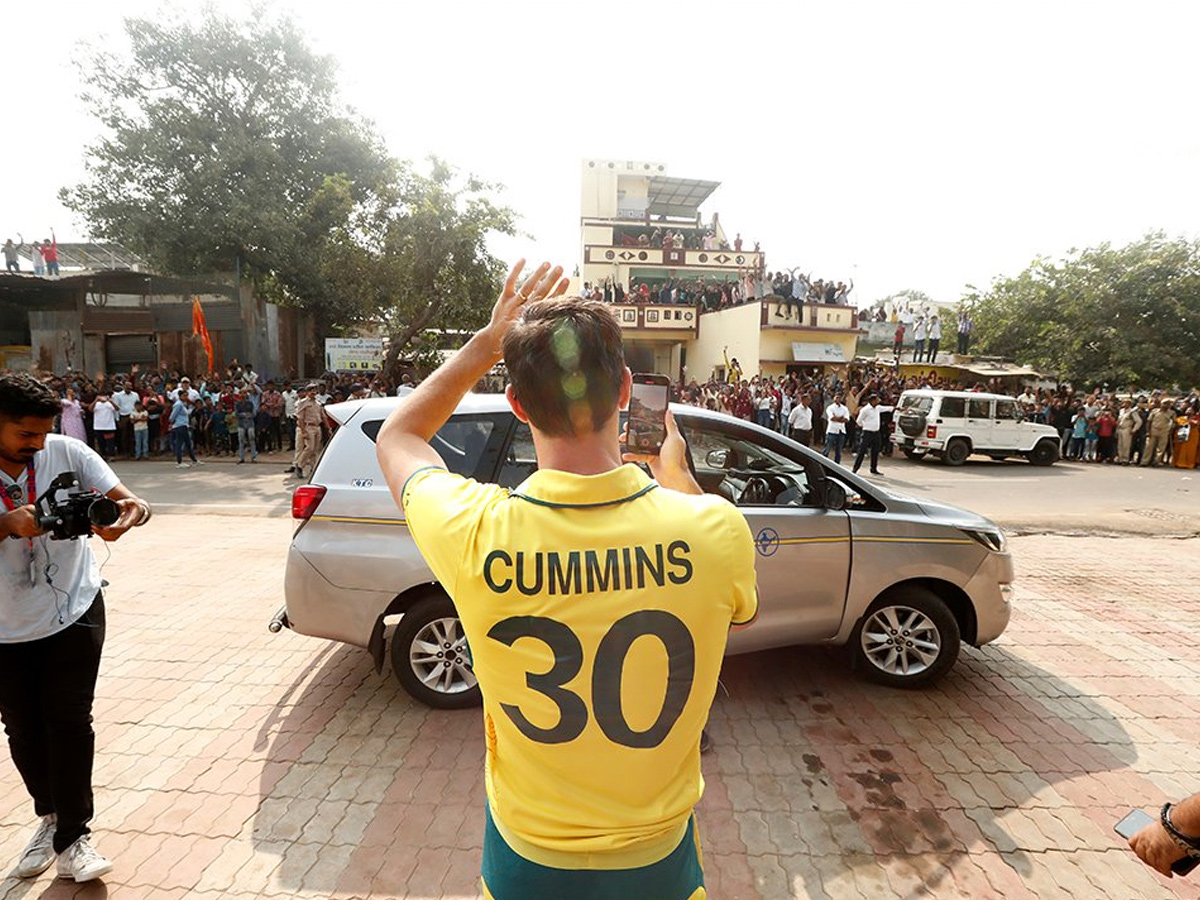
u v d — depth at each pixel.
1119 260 26.06
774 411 16.84
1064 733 3.47
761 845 2.63
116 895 2.35
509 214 16.94
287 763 3.12
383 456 1.23
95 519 2.17
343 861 2.52
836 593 3.76
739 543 1.08
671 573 1.02
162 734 3.37
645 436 1.56
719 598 1.05
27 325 21.83
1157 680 4.11
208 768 3.09
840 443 13.26
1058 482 12.65
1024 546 7.48
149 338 21.12
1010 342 28.56
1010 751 3.29
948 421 14.92
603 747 1.02
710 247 32.12
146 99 20.38
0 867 2.49
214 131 20.34
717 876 2.47
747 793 2.95
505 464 3.54
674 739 1.05
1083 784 3.04
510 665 1.02
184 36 20.00
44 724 2.40
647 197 35.59
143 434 13.90
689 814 1.13
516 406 1.08
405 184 16.92
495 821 1.11
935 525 3.85
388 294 17.03
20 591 2.26
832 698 3.80
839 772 3.11
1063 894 2.39
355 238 17.23
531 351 1.02
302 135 21.42
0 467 2.26
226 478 11.61
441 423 1.27
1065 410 16.88
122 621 4.87
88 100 20.16
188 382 14.95
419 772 3.06
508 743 1.06
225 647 4.42
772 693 3.86
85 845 2.42
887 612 3.91
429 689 3.57
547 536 1.01
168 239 20.05
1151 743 3.39
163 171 20.44
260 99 21.09
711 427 3.82
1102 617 5.22
